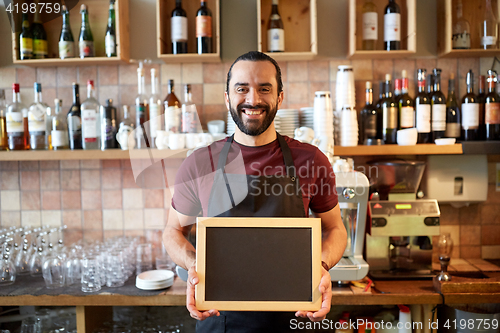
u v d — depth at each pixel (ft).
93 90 7.12
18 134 6.72
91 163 7.55
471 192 7.03
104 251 6.48
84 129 6.67
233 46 7.29
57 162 7.58
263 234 3.60
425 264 6.33
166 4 7.20
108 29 6.91
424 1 7.19
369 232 6.24
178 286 5.97
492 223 7.40
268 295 3.51
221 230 3.59
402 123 6.70
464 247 7.44
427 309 5.99
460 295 5.57
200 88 7.35
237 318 4.55
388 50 6.74
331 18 7.25
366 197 5.66
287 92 7.33
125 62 7.13
